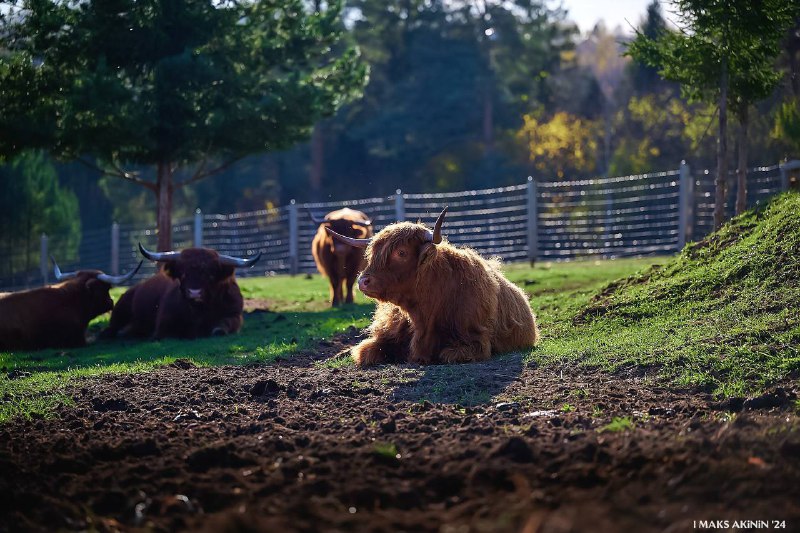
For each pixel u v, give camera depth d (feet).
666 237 108.27
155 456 19.88
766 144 90.99
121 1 64.49
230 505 15.88
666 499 14.69
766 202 43.09
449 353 32.04
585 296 45.70
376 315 35.17
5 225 139.74
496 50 191.31
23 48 66.18
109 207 184.96
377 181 187.42
